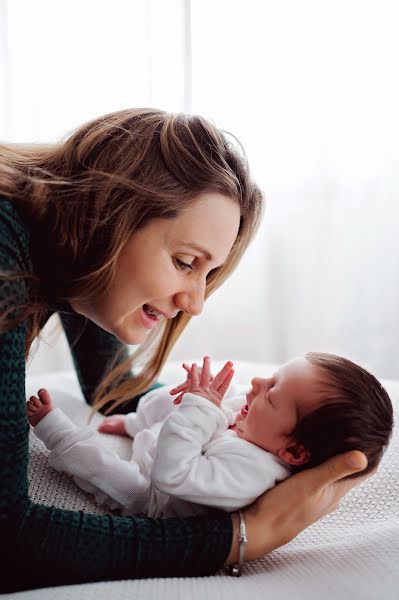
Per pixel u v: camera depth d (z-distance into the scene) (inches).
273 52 85.0
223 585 31.1
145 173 35.2
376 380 39.6
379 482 41.9
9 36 86.2
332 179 87.1
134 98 85.9
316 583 31.4
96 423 51.6
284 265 89.8
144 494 40.8
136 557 31.8
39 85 86.7
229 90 85.7
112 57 85.7
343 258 88.7
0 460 30.0
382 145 85.4
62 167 36.9
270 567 35.0
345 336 89.9
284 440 38.6
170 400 48.2
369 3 82.5
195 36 84.8
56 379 62.0
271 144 87.0
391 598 29.7
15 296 30.9
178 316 48.4
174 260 36.5
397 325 88.4
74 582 31.4
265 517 34.1
